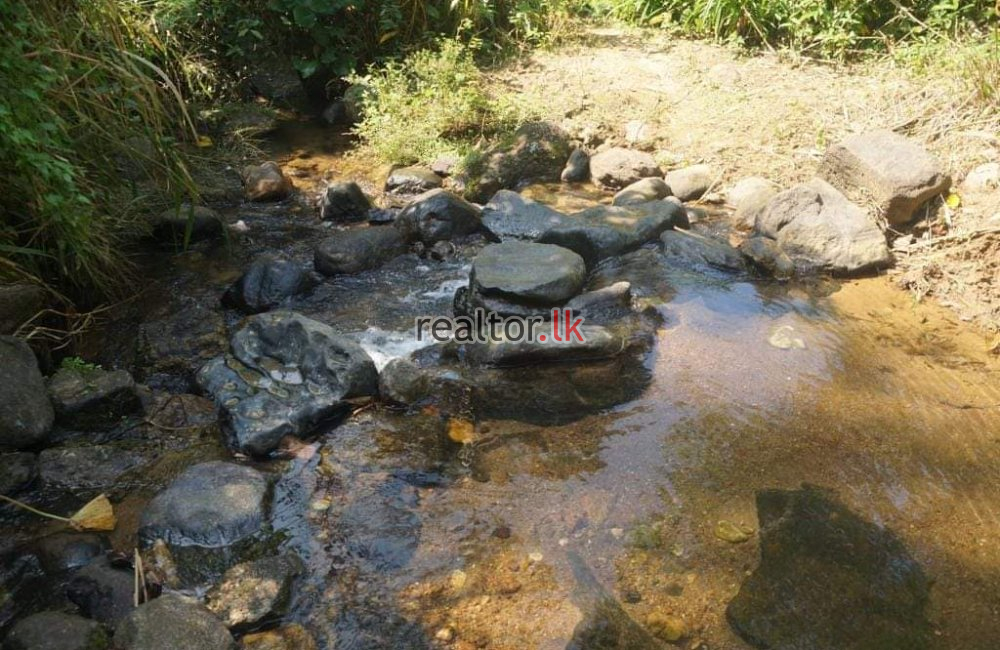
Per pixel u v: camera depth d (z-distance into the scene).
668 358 4.18
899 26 7.42
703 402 3.86
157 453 3.50
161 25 6.40
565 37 7.89
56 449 3.43
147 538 3.04
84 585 2.85
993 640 2.76
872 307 4.63
